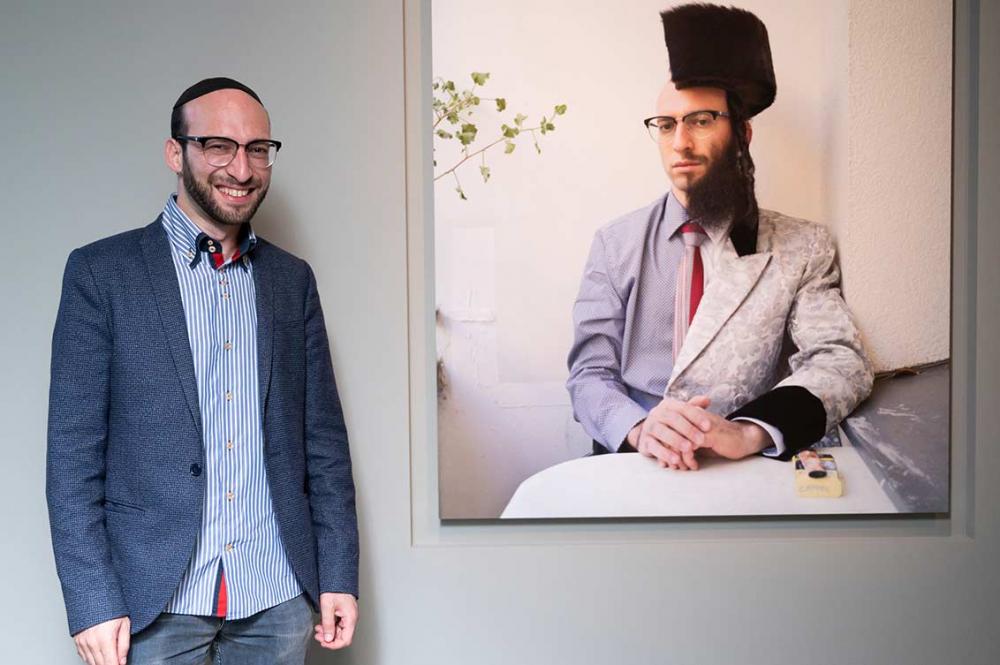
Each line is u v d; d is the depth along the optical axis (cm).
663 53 188
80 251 133
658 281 189
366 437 188
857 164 189
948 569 193
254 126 136
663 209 189
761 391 190
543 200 188
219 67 186
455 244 188
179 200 140
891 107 189
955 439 195
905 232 189
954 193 194
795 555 192
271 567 137
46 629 184
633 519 193
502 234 188
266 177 141
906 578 193
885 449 190
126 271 131
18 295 184
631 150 189
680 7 188
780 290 190
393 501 188
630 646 191
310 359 151
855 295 190
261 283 143
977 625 193
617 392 190
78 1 184
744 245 190
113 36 185
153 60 185
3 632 184
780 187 189
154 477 128
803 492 190
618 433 189
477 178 188
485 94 187
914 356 190
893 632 193
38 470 184
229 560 133
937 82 189
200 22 185
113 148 185
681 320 190
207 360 134
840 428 190
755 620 192
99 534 126
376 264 188
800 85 189
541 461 189
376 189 187
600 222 189
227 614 132
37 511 184
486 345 188
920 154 189
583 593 190
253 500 136
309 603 144
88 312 129
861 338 190
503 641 190
